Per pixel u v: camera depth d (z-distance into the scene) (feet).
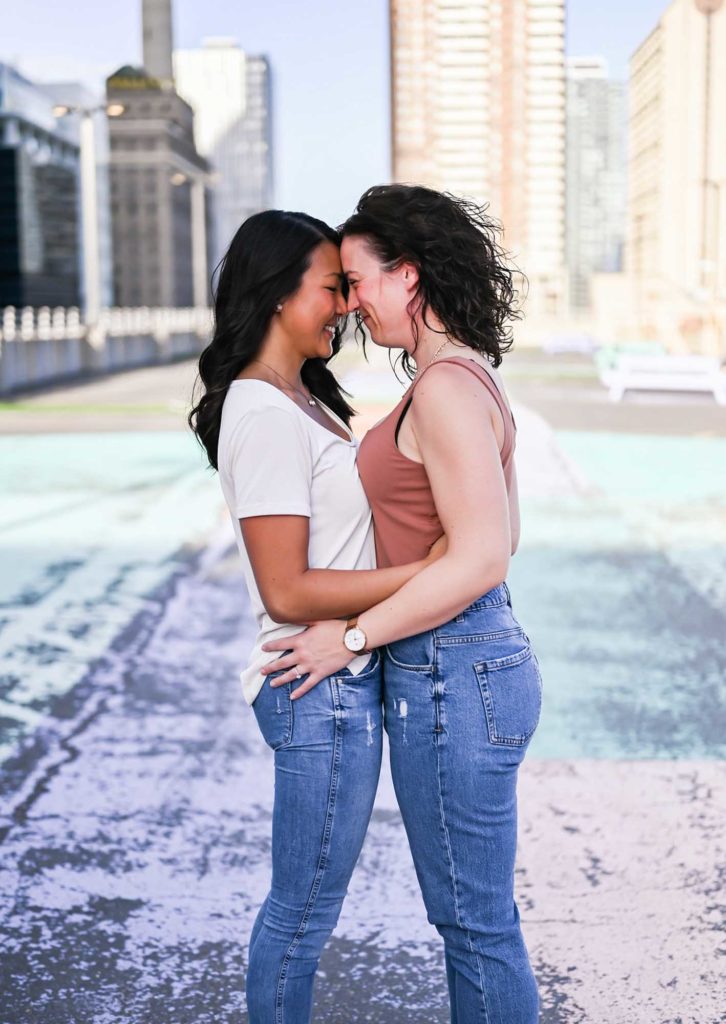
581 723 16.40
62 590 24.44
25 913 11.16
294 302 7.59
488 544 7.04
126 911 11.22
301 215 7.66
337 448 7.61
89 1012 9.58
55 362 106.63
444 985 10.03
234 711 16.97
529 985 7.64
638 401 69.21
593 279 179.83
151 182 552.82
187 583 25.09
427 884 7.72
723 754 15.21
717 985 9.87
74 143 464.24
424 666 7.36
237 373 7.73
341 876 7.79
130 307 554.46
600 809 13.47
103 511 33.86
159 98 556.10
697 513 32.76
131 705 17.24
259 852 12.48
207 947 10.59
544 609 22.70
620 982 9.91
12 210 422.41
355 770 7.57
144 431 55.72
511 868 7.67
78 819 13.28
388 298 7.43
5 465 43.47
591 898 11.37
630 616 22.21
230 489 7.60
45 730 16.17
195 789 14.14
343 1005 9.71
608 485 37.70
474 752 7.34
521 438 49.16
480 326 7.38
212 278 7.78
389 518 7.57
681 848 12.46
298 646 7.40
